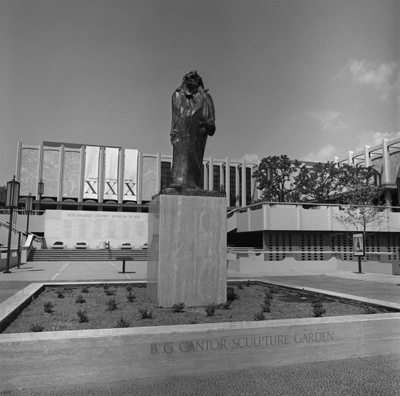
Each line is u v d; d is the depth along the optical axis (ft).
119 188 165.58
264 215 84.07
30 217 129.49
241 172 160.76
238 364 17.92
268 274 61.82
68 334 16.53
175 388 15.67
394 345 20.42
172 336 17.17
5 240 102.17
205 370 17.44
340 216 87.15
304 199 105.19
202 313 24.71
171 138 29.91
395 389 15.76
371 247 92.99
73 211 131.44
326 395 15.21
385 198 96.84
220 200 28.71
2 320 19.71
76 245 128.06
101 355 16.30
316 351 19.19
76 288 35.91
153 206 29.86
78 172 162.50
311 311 25.49
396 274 60.90
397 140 90.79
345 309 25.98
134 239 134.62
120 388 15.61
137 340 16.75
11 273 61.46
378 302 26.03
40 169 156.76
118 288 36.22
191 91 29.99
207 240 28.17
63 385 15.81
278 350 18.54
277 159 105.40
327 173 99.50
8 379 15.37
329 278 54.90
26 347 15.62
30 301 28.17
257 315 22.54
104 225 132.98
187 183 29.09
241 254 85.15
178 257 27.37
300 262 71.00
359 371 17.79
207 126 30.04
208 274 27.94
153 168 171.94
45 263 91.20
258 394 15.23
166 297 26.94
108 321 22.06
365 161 100.78
